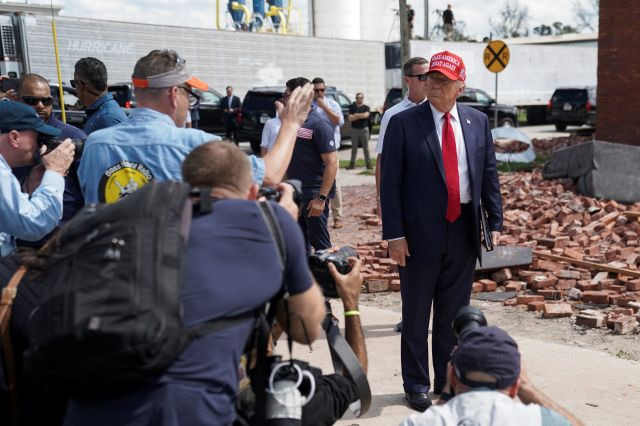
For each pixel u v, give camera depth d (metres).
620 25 16.34
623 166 11.14
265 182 2.84
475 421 2.17
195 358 1.95
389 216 4.32
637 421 4.15
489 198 4.47
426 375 4.45
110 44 22.91
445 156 4.23
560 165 12.15
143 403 1.90
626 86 16.44
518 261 7.51
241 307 2.02
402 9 17.44
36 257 2.45
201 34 25.59
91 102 5.04
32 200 3.30
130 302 1.80
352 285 2.71
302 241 2.22
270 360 2.32
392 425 4.20
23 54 20.91
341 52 30.70
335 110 8.60
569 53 40.56
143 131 2.84
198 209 2.12
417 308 4.39
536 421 2.17
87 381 1.85
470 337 2.28
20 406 2.41
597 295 6.70
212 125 24.70
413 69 5.39
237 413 2.20
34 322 1.90
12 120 3.45
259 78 27.56
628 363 5.09
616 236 8.87
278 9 44.38
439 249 4.30
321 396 2.45
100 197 2.84
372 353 5.40
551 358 5.19
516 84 37.81
